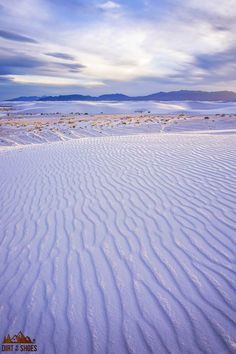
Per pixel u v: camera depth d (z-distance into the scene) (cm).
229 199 519
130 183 654
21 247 413
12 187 710
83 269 349
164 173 716
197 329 250
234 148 998
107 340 248
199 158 863
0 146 2055
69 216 503
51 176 779
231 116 3641
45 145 1578
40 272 351
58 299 303
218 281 307
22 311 291
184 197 546
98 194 599
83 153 1109
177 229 426
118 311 279
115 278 328
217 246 373
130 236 418
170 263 346
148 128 2731
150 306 281
